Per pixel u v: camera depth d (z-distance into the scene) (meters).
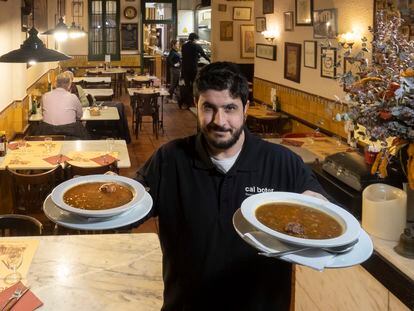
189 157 1.44
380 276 1.94
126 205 1.25
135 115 7.99
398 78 1.77
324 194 1.44
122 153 3.93
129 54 12.37
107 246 1.99
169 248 1.46
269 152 1.46
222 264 1.37
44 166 3.55
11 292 1.62
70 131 5.00
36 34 3.38
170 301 1.44
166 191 1.45
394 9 3.42
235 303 1.38
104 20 11.98
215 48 8.70
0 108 4.75
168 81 12.28
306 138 4.53
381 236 2.03
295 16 5.61
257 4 6.95
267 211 1.21
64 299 1.60
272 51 6.42
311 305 2.49
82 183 1.41
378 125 1.86
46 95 5.04
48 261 1.85
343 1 4.40
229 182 1.41
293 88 5.79
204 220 1.39
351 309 2.15
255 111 6.37
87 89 8.16
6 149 3.85
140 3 12.19
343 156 2.67
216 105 1.30
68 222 1.18
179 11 12.86
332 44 4.69
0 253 1.88
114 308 1.56
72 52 11.90
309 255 1.02
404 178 2.31
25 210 3.29
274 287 1.38
